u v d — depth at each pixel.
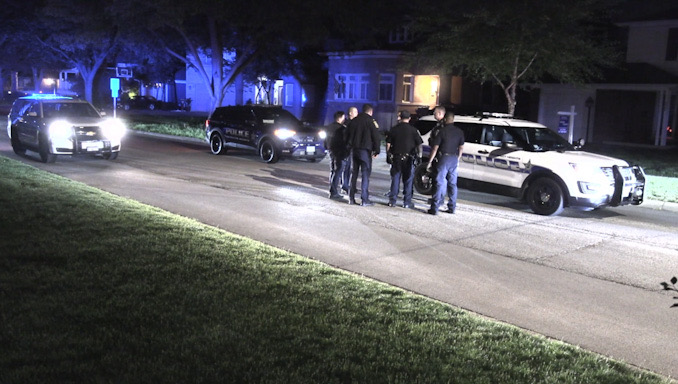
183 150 21.67
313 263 7.45
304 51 42.38
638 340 5.75
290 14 26.23
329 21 31.69
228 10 25.98
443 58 20.78
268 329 5.14
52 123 16.17
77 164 16.56
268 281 6.50
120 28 30.98
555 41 19.22
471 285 7.23
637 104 30.02
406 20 28.66
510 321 6.11
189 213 10.69
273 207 11.58
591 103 28.92
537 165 12.02
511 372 4.64
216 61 30.84
